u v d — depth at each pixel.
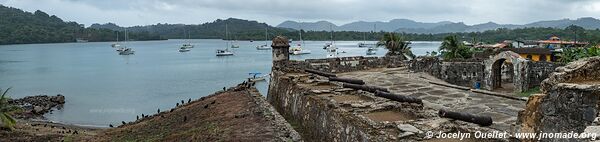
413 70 30.84
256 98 22.55
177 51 190.88
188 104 27.38
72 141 25.78
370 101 15.58
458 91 20.56
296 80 23.03
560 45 75.19
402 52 55.34
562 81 9.14
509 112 15.00
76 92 64.81
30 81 80.69
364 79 26.11
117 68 107.38
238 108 20.36
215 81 74.56
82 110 49.59
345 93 18.08
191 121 20.67
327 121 14.67
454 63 29.86
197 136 16.22
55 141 27.58
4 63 125.81
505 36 162.50
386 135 10.84
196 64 114.88
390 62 34.81
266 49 186.38
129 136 22.16
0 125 31.77
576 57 34.81
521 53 56.41
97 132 29.02
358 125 12.09
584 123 8.21
